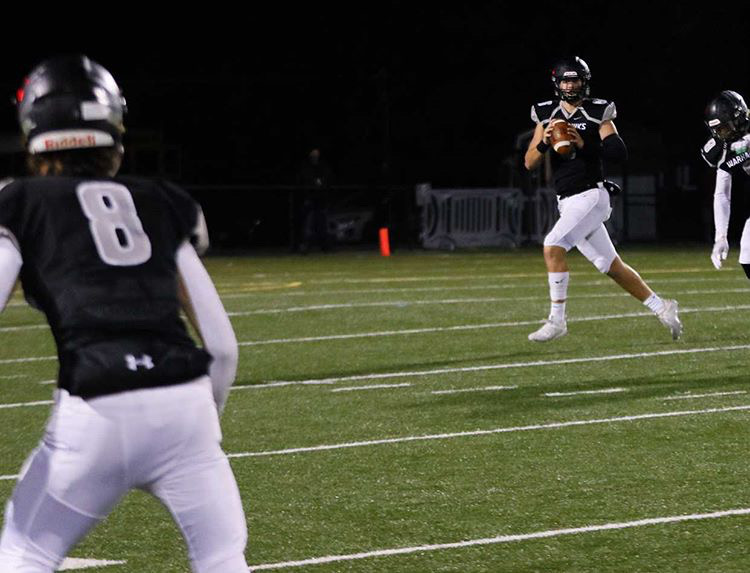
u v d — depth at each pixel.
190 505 7.74
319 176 60.59
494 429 17.91
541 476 15.16
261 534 13.04
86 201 7.88
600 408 19.23
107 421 7.55
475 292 37.34
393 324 29.88
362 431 17.98
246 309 33.62
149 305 7.81
